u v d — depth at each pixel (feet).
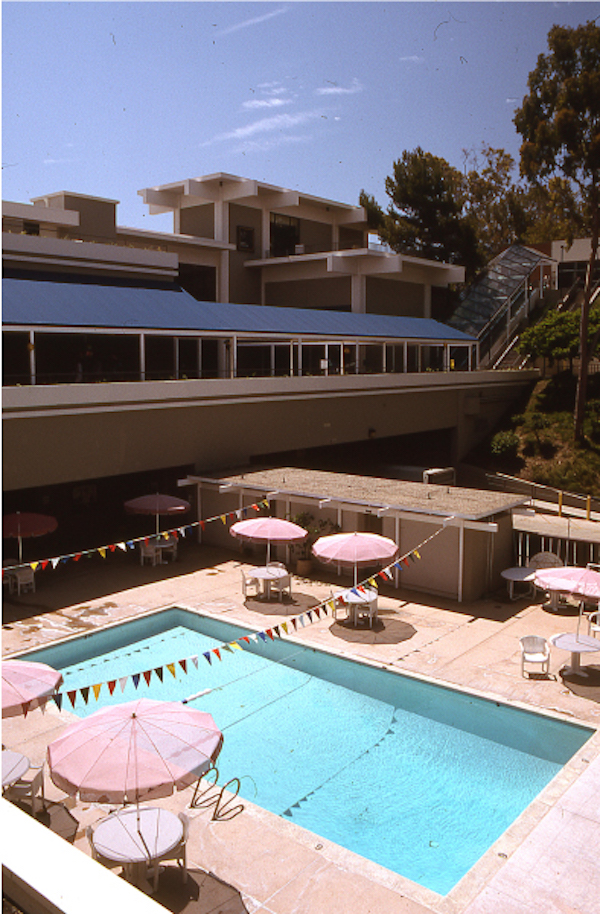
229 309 100.07
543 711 41.06
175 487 83.35
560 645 45.06
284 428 90.63
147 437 74.43
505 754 37.60
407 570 63.57
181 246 131.44
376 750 38.09
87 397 68.23
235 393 82.74
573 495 106.22
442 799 33.65
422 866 28.99
